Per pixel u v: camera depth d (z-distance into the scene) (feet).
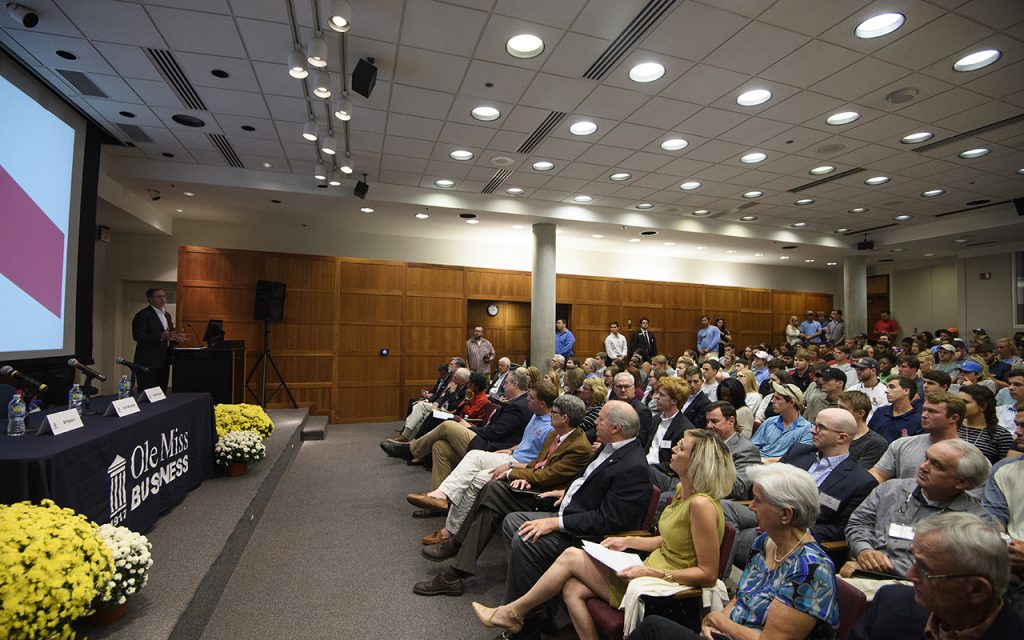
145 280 27.43
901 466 9.12
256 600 9.02
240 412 15.42
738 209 27.35
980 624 3.80
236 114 16.34
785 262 41.22
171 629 6.34
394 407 29.40
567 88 14.43
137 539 6.83
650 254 38.09
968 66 12.88
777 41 11.93
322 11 10.99
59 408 10.46
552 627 8.14
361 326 28.99
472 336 33.09
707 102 15.06
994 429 9.68
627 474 8.07
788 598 5.03
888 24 11.25
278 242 29.25
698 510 6.51
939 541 3.89
